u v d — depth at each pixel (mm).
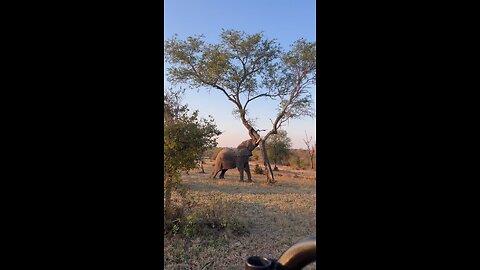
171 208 6363
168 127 6453
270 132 17406
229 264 4535
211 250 5043
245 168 17734
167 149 6277
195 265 4441
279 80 17312
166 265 4410
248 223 6777
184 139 6500
